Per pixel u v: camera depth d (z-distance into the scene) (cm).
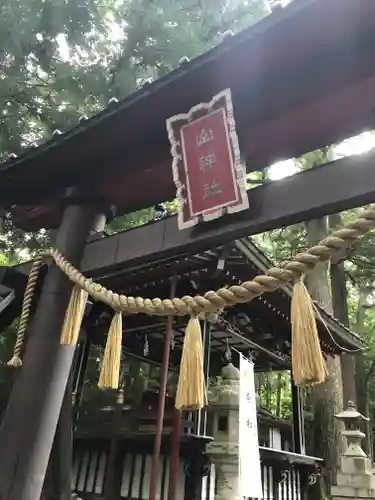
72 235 364
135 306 246
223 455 456
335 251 185
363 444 1273
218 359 789
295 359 173
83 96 805
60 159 369
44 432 306
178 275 493
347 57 265
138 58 825
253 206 272
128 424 615
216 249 447
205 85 298
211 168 291
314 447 869
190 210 294
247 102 303
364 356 1466
